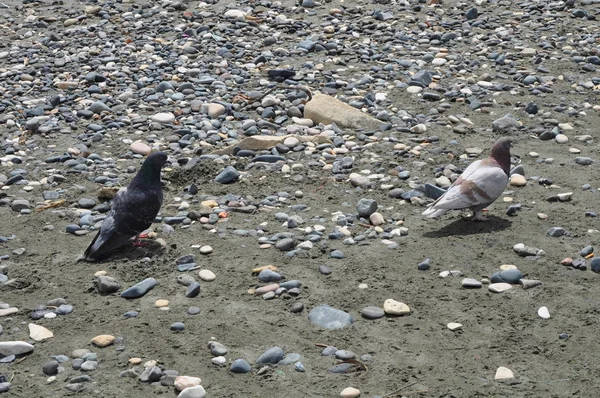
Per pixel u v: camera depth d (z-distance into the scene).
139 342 7.30
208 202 9.88
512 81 13.80
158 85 13.61
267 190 10.27
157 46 15.58
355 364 6.91
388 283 8.14
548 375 6.75
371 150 11.35
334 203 9.88
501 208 9.68
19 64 14.98
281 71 13.96
